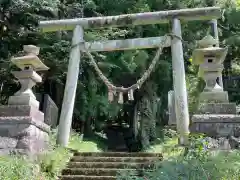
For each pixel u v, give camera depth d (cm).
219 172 450
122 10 1420
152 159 728
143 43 912
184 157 515
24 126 694
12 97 735
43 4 1263
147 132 1438
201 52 757
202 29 1500
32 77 763
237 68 1933
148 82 1470
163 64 1416
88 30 1293
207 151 502
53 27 948
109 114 1465
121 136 1650
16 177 524
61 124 864
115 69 1398
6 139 684
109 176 660
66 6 1339
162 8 1432
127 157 752
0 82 1298
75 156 778
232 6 1748
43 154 679
